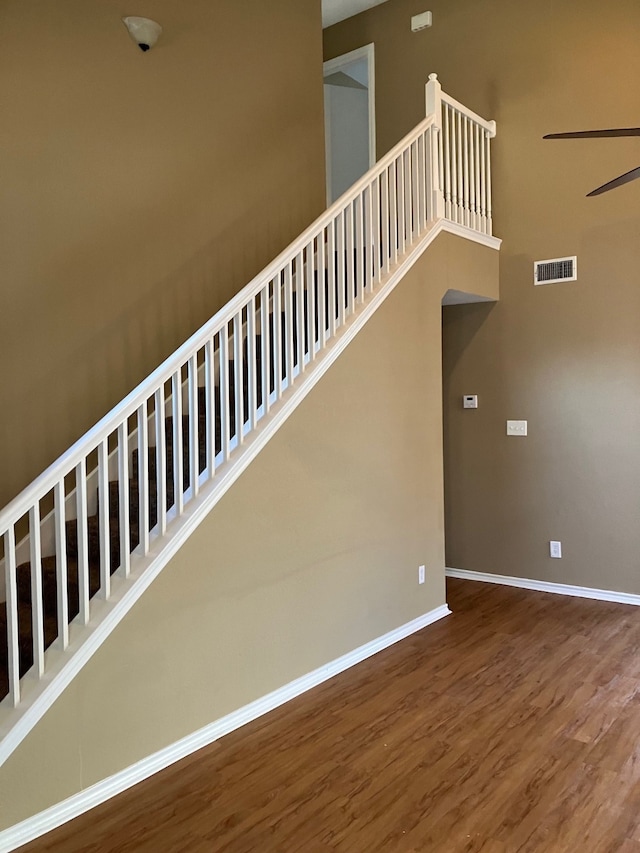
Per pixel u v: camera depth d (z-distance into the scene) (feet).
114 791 8.27
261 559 10.30
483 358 17.03
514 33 16.12
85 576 8.14
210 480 9.60
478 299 16.42
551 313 15.92
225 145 14.05
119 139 12.18
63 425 11.39
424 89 17.75
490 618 14.52
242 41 14.37
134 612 8.47
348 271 12.04
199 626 9.34
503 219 16.48
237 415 10.03
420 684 11.31
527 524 16.57
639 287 14.70
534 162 15.96
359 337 12.16
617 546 15.31
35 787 7.49
